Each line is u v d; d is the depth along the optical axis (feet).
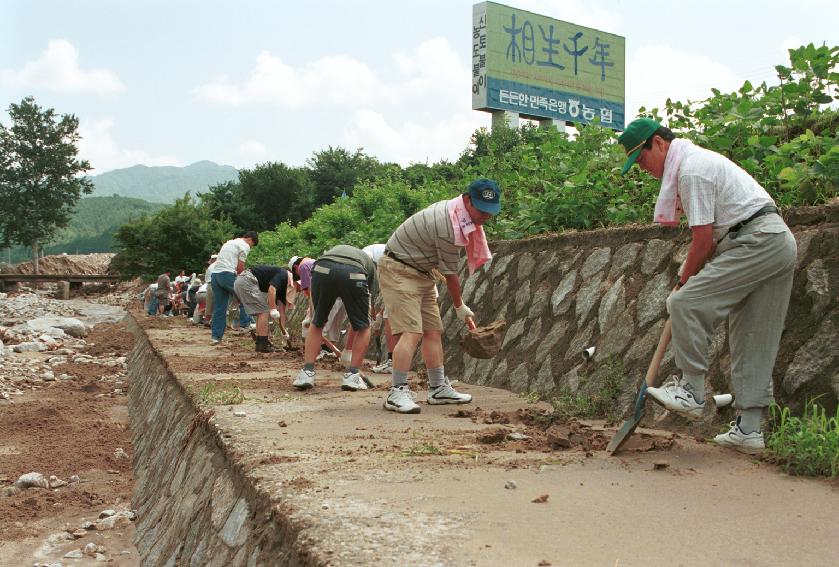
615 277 20.77
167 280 82.48
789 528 9.30
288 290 36.35
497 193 18.58
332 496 10.75
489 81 88.33
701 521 9.58
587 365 19.72
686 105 24.52
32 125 228.84
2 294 142.31
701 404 13.15
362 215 59.16
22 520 20.27
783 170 17.34
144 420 29.60
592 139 30.19
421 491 11.03
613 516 9.78
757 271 12.56
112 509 20.97
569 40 96.99
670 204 13.39
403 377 18.84
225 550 11.89
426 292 19.51
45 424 32.32
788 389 13.93
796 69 20.56
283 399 20.75
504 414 17.71
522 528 9.29
